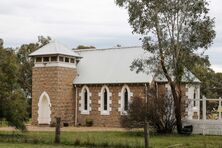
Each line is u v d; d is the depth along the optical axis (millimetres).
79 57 53812
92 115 50906
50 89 50844
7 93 32781
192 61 38438
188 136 35750
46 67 51375
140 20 37906
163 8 37406
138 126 37469
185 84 43781
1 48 33875
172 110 38500
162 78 43812
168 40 38000
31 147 23422
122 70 50719
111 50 55094
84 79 52125
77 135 34000
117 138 31078
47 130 42438
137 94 47719
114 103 49406
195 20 37656
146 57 50719
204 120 39406
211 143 28047
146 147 23438
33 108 51938
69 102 51875
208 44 37938
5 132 37031
